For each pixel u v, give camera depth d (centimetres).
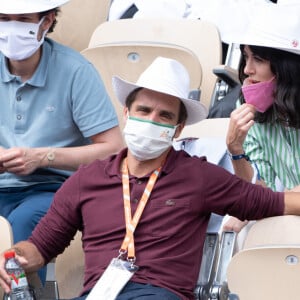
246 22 1407
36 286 1257
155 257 1163
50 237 1229
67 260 1403
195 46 1816
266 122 1339
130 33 1853
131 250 1164
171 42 1830
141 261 1160
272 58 1285
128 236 1172
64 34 2039
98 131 1441
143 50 1661
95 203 1204
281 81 1288
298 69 1283
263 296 1143
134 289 1137
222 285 1237
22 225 1375
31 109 1443
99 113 1445
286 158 1340
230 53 1883
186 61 1661
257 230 1191
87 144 1480
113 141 1445
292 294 1134
